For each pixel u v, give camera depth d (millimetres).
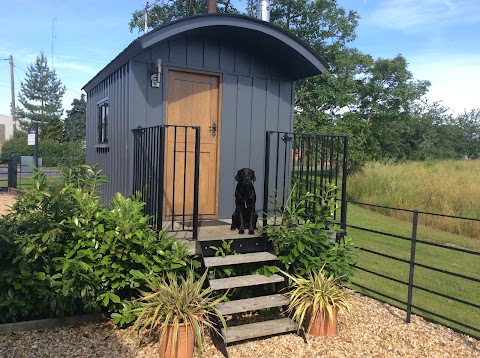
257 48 6129
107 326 4094
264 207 4918
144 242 4031
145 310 3598
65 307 4035
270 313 4680
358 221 12070
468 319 5023
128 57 5414
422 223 11859
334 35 18953
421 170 17656
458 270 7109
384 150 30203
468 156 37312
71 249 4082
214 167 6059
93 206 4246
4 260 3963
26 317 4105
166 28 4879
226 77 6035
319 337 4133
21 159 15555
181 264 4027
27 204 4254
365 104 26266
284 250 4656
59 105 55000
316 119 17859
